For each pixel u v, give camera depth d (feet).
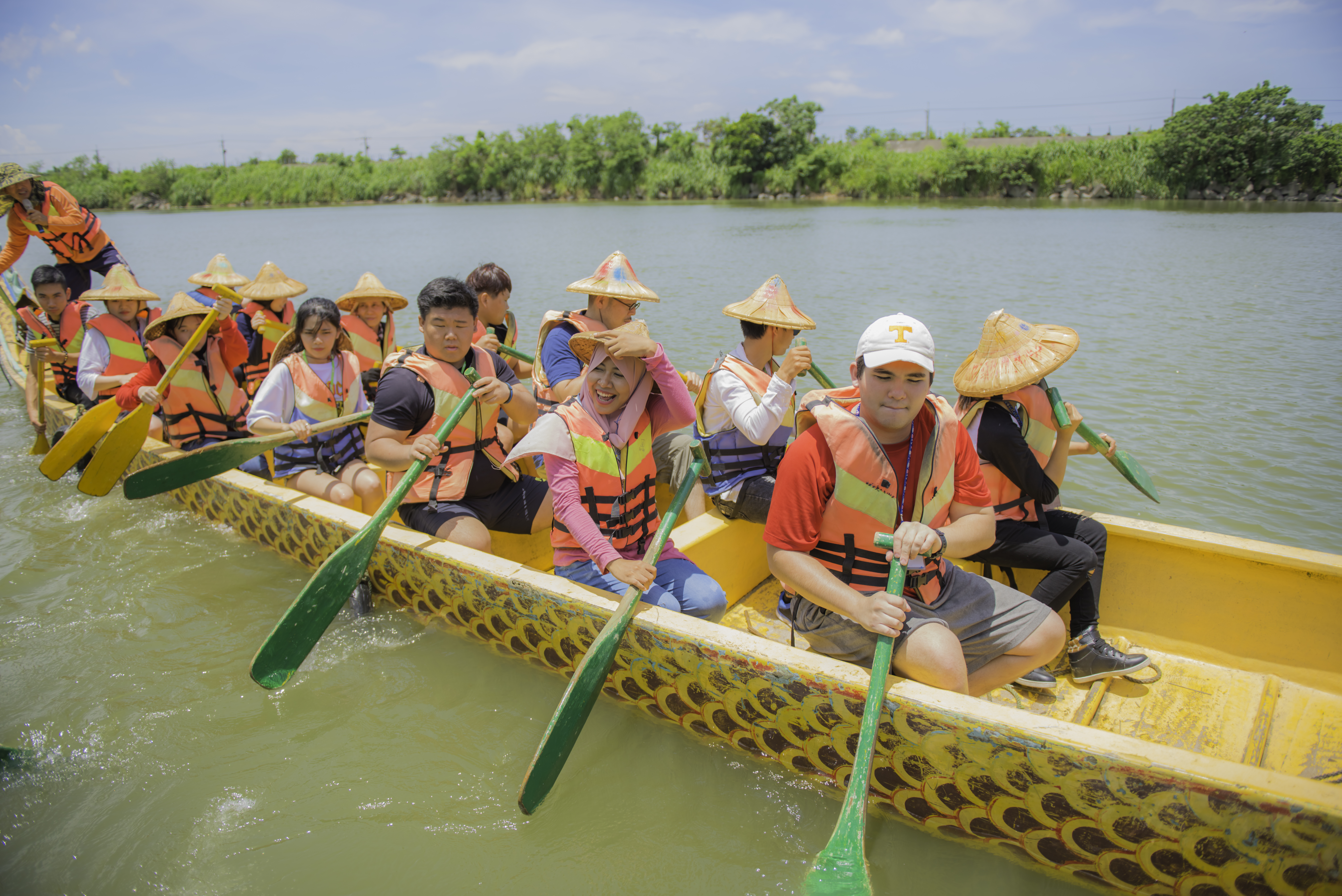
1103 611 10.07
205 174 238.89
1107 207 133.69
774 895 6.72
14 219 20.79
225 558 12.91
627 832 7.38
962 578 8.09
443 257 68.03
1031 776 6.12
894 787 6.96
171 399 15.15
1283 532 14.25
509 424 14.84
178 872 7.04
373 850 7.23
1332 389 22.49
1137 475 11.46
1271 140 134.31
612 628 7.86
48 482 16.96
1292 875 5.25
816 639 8.01
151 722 8.98
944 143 178.70
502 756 8.38
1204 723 8.44
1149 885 5.92
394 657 10.10
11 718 9.10
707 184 204.85
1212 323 32.42
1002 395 9.34
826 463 7.38
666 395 9.09
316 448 13.78
